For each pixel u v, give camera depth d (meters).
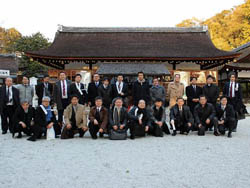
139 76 6.26
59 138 5.33
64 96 6.04
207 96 6.21
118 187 2.57
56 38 16.11
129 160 3.58
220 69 17.48
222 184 2.66
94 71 12.70
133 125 5.21
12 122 5.53
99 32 16.52
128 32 16.42
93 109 5.35
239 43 24.50
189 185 2.63
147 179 2.80
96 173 3.01
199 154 3.93
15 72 23.75
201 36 16.14
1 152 4.04
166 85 12.77
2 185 2.62
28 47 20.02
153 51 13.91
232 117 5.54
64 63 14.15
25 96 6.06
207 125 5.88
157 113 5.63
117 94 6.29
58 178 2.83
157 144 4.67
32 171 3.08
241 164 3.40
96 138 5.27
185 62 14.54
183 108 5.74
